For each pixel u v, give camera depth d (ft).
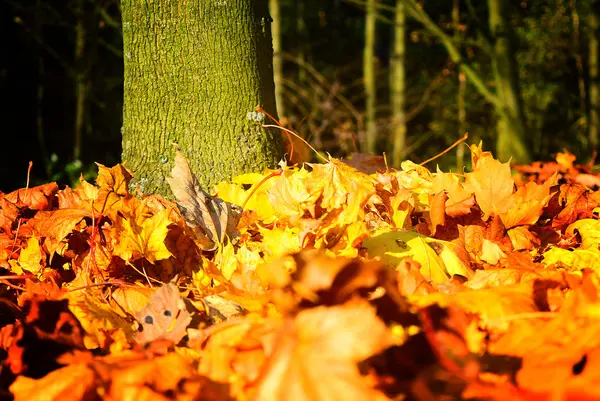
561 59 26.78
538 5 26.66
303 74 30.19
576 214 5.25
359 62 36.68
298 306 3.45
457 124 30.22
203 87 5.50
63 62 24.81
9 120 26.94
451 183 5.08
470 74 18.92
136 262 4.58
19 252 4.83
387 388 3.34
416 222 5.12
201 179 5.53
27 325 3.83
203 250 4.67
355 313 3.30
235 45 5.53
